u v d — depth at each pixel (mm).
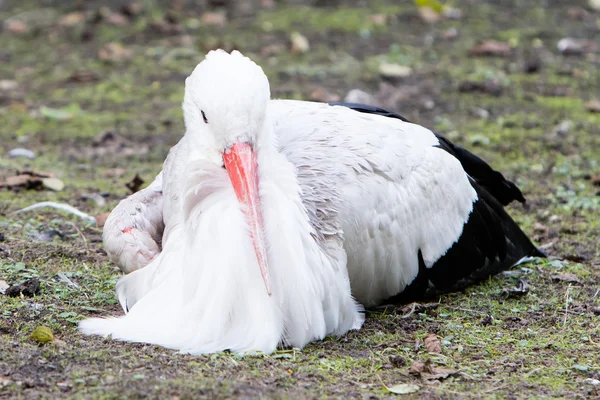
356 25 23109
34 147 15891
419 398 7363
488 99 18531
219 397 6988
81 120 17406
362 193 9125
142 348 8156
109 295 9719
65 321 8773
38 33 22594
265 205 8500
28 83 19578
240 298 8328
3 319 8680
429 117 17438
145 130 16938
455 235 10289
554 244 11992
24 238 11320
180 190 8953
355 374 7844
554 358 8414
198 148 8789
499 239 10938
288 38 22141
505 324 9320
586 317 9547
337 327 8820
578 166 15086
